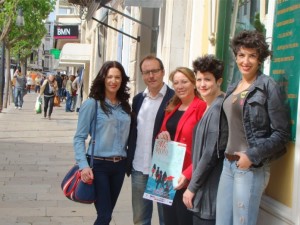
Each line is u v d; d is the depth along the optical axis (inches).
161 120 103.3
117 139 104.7
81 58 581.3
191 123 96.1
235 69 135.1
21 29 633.6
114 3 378.6
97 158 103.5
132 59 292.5
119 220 143.1
